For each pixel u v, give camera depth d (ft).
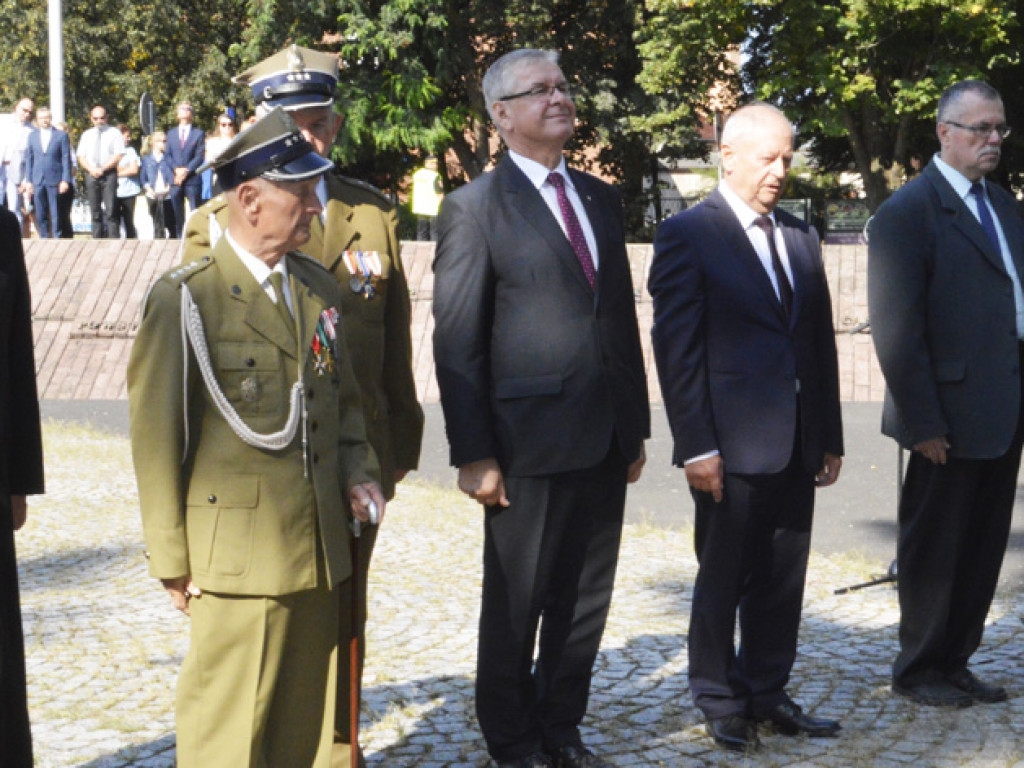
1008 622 19.67
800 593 15.01
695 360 14.43
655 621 20.07
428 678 17.21
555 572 13.94
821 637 18.95
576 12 101.40
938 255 15.64
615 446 13.78
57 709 16.03
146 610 21.21
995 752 14.29
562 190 13.69
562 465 13.34
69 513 29.53
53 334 52.75
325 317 11.30
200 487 10.71
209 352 10.66
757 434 14.37
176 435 10.59
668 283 14.56
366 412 13.29
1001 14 76.18
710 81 91.35
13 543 11.75
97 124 62.03
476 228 13.38
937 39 81.10
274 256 10.93
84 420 45.24
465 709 15.98
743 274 14.49
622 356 13.76
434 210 69.10
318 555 10.98
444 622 20.15
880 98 86.94
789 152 14.58
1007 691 16.42
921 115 80.64
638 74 93.76
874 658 17.85
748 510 14.55
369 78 95.30
